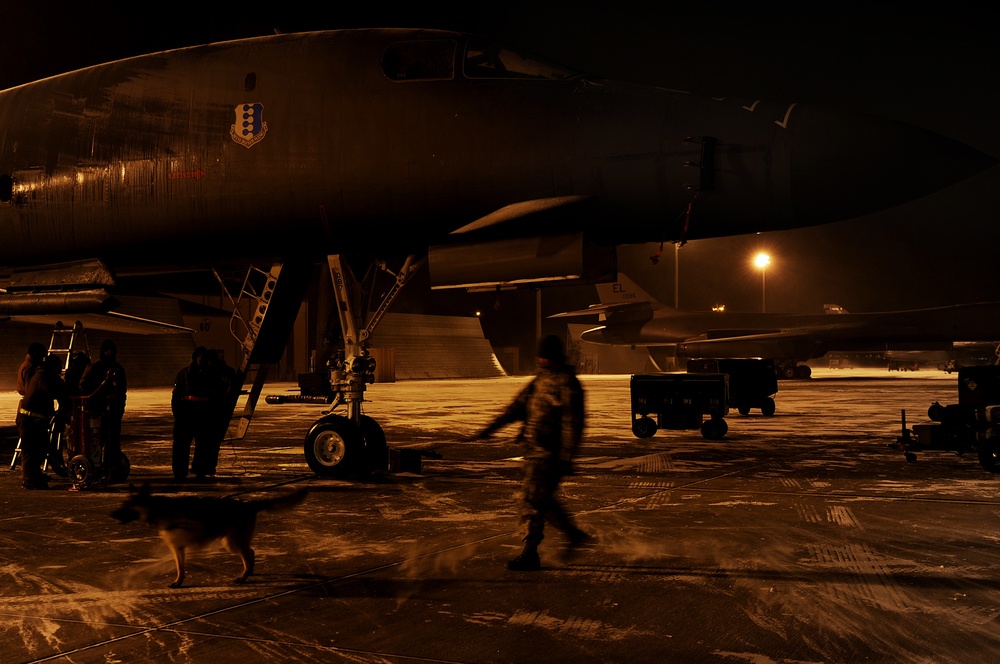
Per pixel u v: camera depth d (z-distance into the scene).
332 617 4.62
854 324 43.53
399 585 5.29
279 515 7.74
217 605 4.87
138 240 9.90
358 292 10.23
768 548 6.31
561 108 8.55
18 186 10.11
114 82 9.97
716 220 8.23
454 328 61.78
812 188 7.85
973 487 9.46
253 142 9.26
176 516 5.12
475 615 4.65
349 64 9.21
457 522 7.41
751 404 20.70
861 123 7.84
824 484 9.72
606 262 9.46
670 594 5.05
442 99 8.85
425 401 28.59
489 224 8.73
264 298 10.37
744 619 4.55
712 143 8.02
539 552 6.20
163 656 4.01
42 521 7.58
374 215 9.09
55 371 9.71
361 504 8.35
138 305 41.28
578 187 8.40
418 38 9.17
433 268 9.20
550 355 5.67
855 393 33.34
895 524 7.27
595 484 9.74
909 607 4.76
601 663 3.88
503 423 5.85
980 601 4.88
